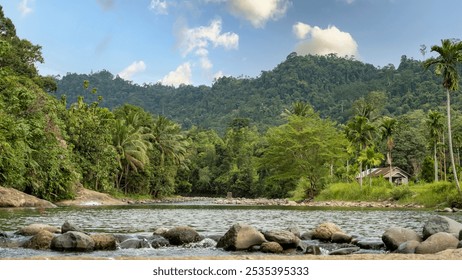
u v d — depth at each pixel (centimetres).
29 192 3922
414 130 9588
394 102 16975
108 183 5675
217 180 10356
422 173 7219
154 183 7594
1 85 3102
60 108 5078
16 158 3244
